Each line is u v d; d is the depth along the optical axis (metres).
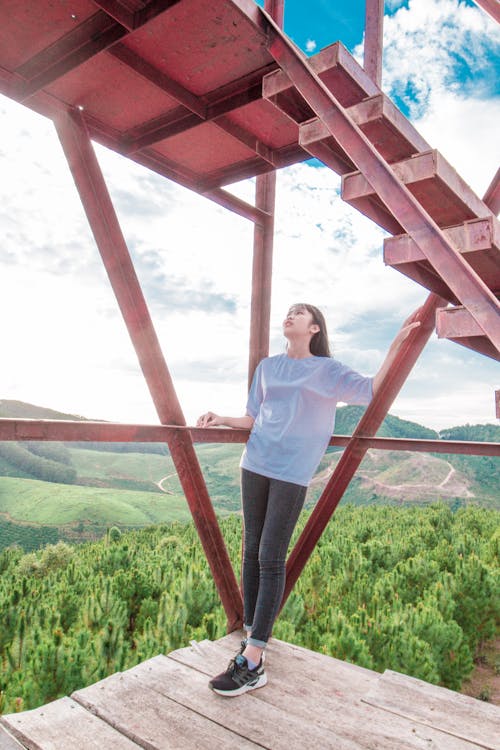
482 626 11.84
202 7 1.65
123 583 11.03
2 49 2.00
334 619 9.04
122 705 1.69
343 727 1.58
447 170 1.46
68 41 1.94
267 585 1.78
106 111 2.37
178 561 13.77
